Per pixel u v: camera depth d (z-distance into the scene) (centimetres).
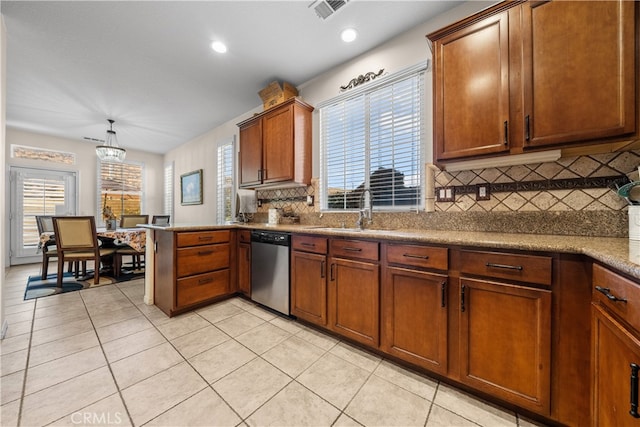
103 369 153
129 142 532
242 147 326
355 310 176
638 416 72
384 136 236
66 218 312
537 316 113
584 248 102
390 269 159
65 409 122
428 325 144
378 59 234
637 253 90
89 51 236
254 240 255
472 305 130
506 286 120
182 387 139
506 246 120
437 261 141
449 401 131
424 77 210
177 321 222
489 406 127
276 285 232
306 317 208
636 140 116
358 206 255
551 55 130
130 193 589
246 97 333
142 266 452
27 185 472
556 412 109
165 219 493
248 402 128
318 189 284
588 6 121
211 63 259
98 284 332
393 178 229
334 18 201
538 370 113
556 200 155
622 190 123
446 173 196
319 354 173
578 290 106
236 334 200
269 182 290
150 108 362
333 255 189
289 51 241
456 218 190
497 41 145
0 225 191
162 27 208
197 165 496
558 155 142
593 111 121
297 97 285
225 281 266
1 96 188
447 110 162
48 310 245
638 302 73
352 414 122
